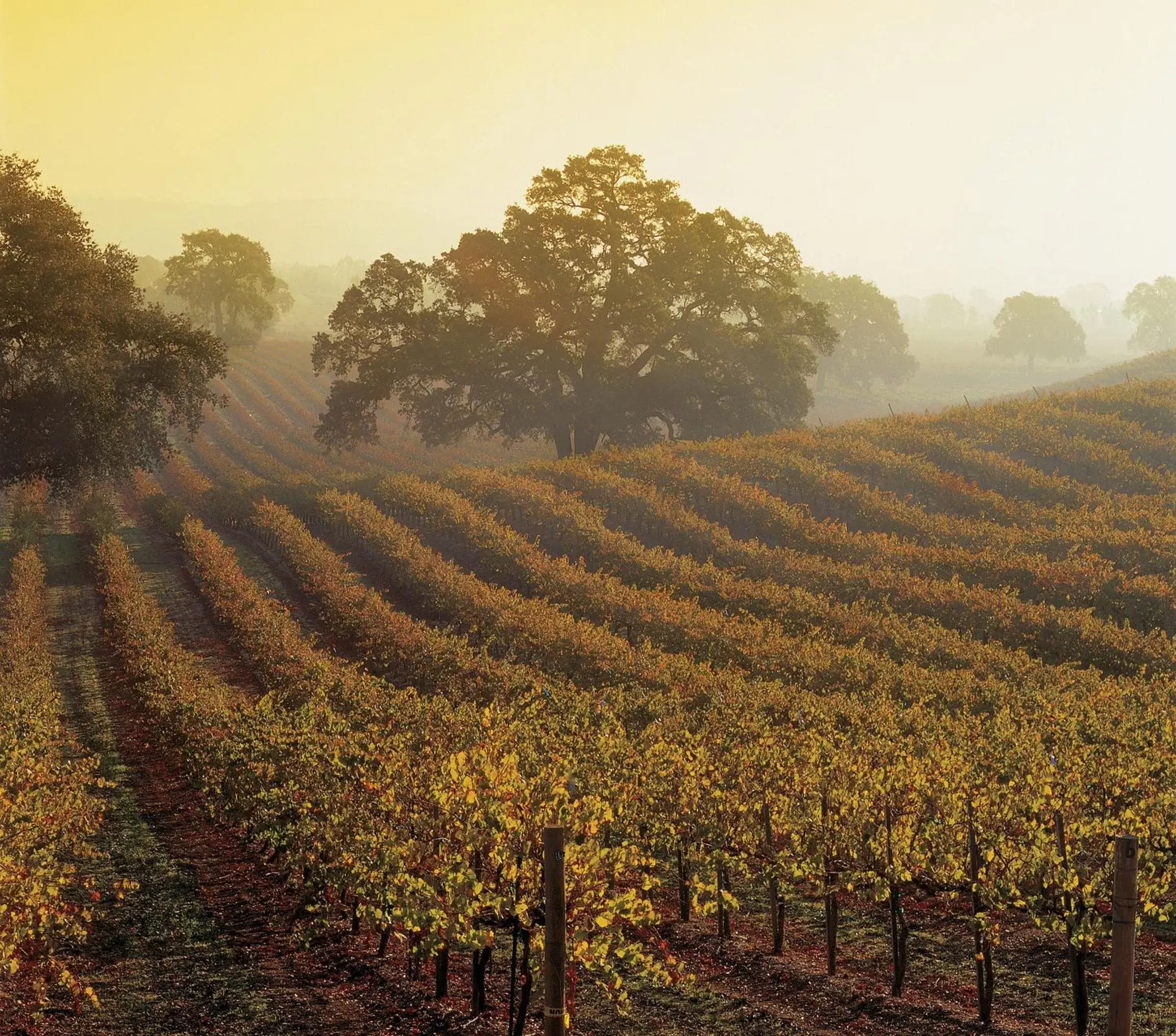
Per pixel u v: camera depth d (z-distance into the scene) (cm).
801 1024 955
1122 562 3253
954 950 1152
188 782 1892
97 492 5612
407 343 5988
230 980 1080
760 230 6116
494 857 875
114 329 4056
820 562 3372
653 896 1355
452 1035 930
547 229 5934
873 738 1528
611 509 4200
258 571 4003
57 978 1012
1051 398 5562
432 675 2439
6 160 3694
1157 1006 977
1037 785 1137
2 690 2211
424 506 4256
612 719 1738
